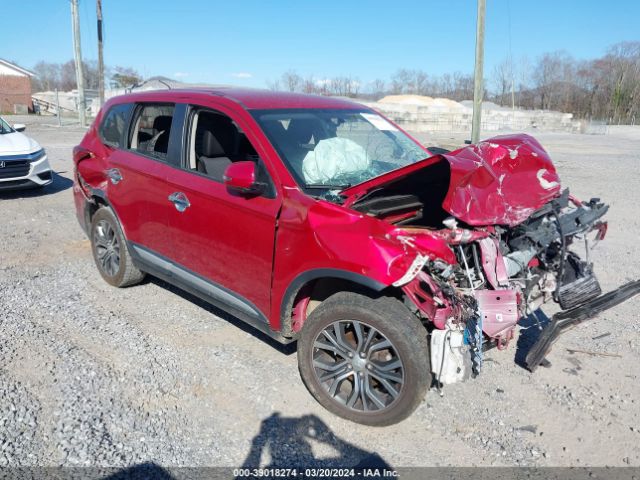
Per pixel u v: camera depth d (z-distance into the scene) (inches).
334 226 137.6
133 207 201.0
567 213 162.4
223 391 155.6
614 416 148.9
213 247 169.3
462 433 140.9
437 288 132.0
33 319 196.2
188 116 184.4
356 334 139.3
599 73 2866.6
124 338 183.9
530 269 161.5
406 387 133.1
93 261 260.4
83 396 149.9
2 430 134.2
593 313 158.1
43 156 402.0
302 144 167.2
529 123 1578.5
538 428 143.5
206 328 193.2
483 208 144.2
